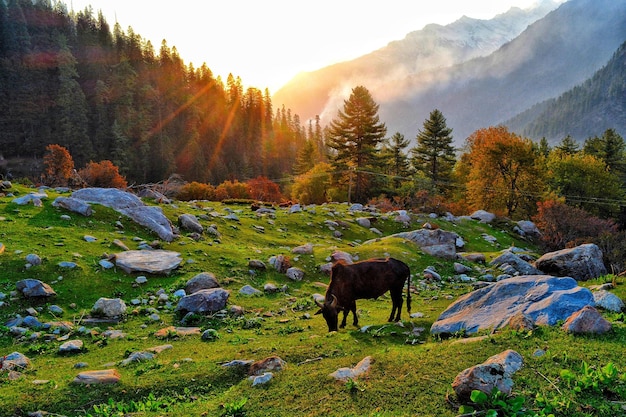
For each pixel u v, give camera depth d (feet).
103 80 515.50
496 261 88.84
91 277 58.70
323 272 75.31
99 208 82.23
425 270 80.23
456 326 37.60
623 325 31.55
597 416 21.85
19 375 34.58
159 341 44.52
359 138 273.13
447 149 300.20
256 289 63.57
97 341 44.21
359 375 29.40
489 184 214.28
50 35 543.39
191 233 84.94
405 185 280.51
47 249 63.21
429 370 28.53
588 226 140.87
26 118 436.35
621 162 299.58
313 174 286.66
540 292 36.96
